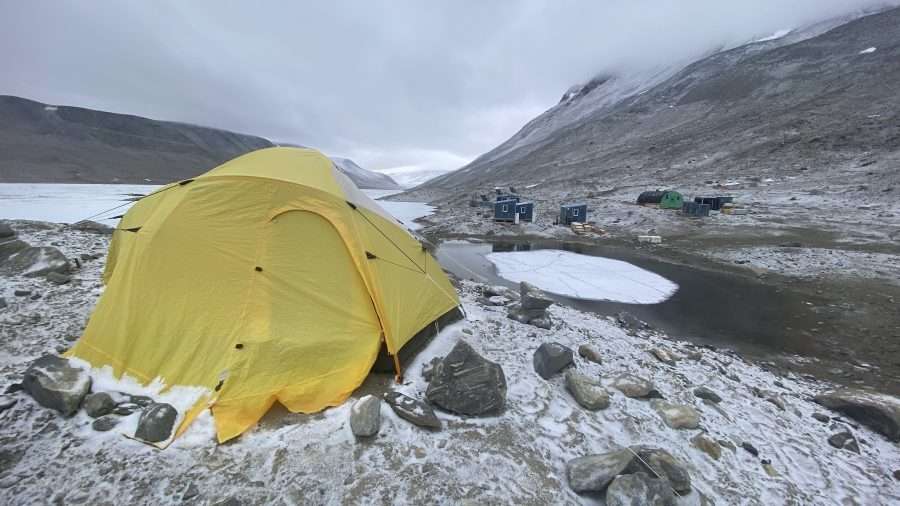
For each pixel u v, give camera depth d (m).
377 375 5.41
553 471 4.06
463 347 5.05
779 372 9.08
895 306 13.88
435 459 4.01
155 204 6.36
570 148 109.06
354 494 3.52
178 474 3.51
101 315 5.00
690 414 5.21
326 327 5.09
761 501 4.09
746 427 5.46
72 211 35.72
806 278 18.03
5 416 3.84
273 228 5.23
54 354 4.97
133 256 5.20
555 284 17.89
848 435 5.50
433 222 41.25
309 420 4.35
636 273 20.22
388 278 5.91
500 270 20.80
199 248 5.04
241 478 3.54
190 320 4.75
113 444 3.72
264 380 4.45
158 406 4.06
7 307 6.10
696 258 23.23
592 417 5.05
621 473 3.85
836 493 4.41
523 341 7.17
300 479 3.60
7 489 3.18
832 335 11.77
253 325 4.73
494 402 4.76
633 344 8.45
